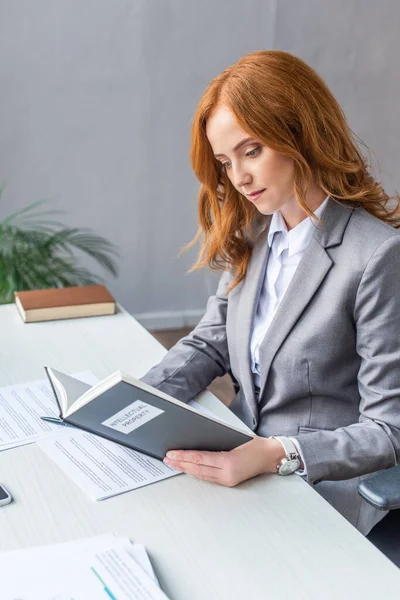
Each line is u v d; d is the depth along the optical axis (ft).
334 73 12.84
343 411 5.13
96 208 12.32
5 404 5.06
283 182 4.82
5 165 11.70
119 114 11.98
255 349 5.38
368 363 4.80
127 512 3.90
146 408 3.90
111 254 12.59
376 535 4.86
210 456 4.20
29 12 11.16
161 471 4.30
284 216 5.28
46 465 4.33
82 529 3.75
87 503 3.98
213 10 11.93
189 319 13.37
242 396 5.74
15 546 3.60
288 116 4.67
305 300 4.97
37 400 5.13
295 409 5.21
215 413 5.20
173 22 11.81
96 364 5.81
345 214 5.02
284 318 5.05
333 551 3.62
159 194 12.58
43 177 11.93
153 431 4.12
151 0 11.60
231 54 12.22
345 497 4.97
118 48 11.68
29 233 11.08
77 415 4.05
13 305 7.16
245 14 12.09
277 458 4.32
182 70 12.07
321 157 4.83
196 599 3.28
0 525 3.78
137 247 12.72
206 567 3.49
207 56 12.12
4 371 5.63
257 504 4.01
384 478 4.16
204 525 3.82
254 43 12.27
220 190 5.50
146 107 12.09
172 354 5.74
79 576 3.27
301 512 3.95
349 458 4.45
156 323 13.20
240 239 5.60
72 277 11.72
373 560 3.56
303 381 5.07
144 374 5.62
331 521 3.87
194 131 5.08
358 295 4.80
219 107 4.72
